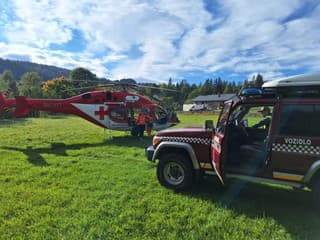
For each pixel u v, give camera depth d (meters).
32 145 9.66
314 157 3.21
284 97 3.53
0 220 3.39
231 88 90.38
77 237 2.99
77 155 7.74
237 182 4.92
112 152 8.22
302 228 3.21
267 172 3.59
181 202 3.98
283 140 3.43
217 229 3.18
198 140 4.34
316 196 3.29
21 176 5.34
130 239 2.96
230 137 4.29
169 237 3.00
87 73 50.28
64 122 22.23
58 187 4.68
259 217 3.50
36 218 3.44
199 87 104.94
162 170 4.65
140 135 11.59
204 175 5.11
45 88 43.19
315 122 3.25
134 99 11.54
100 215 3.52
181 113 43.97
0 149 8.75
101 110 10.94
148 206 3.82
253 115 4.70
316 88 3.30
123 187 4.68
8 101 10.42
